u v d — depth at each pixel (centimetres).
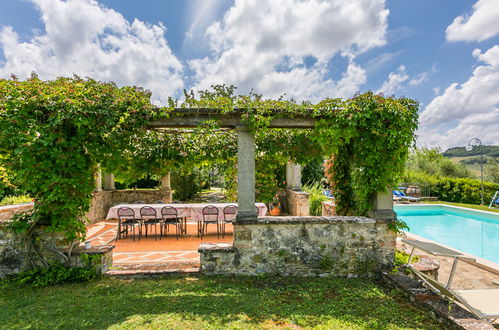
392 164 381
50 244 365
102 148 365
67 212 359
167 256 486
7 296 305
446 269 430
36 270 353
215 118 383
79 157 352
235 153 558
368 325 250
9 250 363
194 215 624
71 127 357
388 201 394
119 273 369
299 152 481
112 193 919
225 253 380
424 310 278
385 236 392
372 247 390
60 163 347
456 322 235
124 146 379
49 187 346
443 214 1145
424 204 1210
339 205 490
